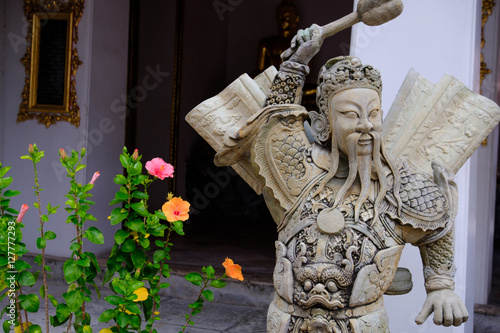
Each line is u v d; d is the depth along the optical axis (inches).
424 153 81.5
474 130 81.3
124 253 76.7
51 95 205.2
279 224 75.6
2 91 211.2
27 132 207.8
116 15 213.5
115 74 214.2
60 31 203.9
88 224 201.0
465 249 105.7
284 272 71.1
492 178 173.8
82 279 75.8
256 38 348.5
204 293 77.2
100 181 206.2
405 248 104.7
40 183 205.8
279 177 73.7
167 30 287.0
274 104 73.7
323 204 71.4
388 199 70.9
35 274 77.7
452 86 82.9
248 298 175.2
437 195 73.0
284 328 70.9
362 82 68.8
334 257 69.4
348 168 72.8
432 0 106.5
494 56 169.6
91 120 202.5
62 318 73.6
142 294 71.8
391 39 108.5
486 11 169.6
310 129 74.8
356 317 69.5
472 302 122.7
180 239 256.1
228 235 273.7
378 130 69.8
